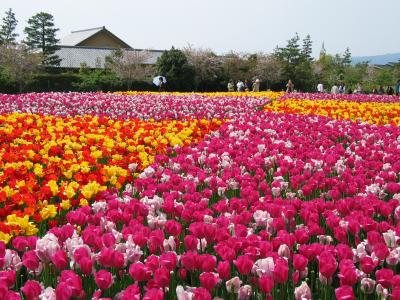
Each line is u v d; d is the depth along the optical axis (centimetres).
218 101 2252
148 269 390
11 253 435
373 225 498
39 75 4781
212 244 496
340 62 10731
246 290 394
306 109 2000
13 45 4725
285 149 998
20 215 546
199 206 569
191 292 360
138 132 1228
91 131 1245
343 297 347
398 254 439
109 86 4928
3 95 2381
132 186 741
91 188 667
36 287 358
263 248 429
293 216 536
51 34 6450
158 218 539
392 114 1841
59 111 1822
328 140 1138
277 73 6331
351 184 703
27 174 771
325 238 501
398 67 9712
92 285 418
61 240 466
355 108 2045
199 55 5653
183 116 1734
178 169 857
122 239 495
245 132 1301
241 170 851
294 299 414
